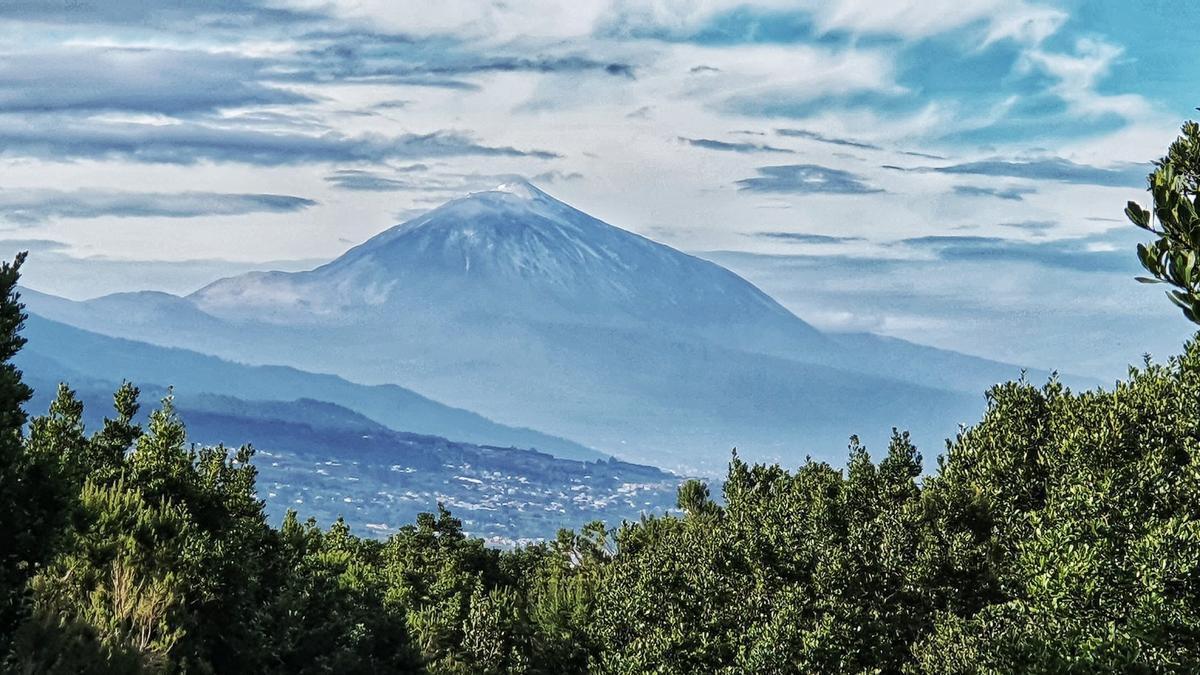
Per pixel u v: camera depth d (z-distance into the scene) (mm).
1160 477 67625
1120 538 61250
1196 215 21594
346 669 98625
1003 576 88750
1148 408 84562
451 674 127625
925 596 94062
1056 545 58812
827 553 104188
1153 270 22188
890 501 116812
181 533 81750
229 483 99750
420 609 169000
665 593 121500
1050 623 56906
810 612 102375
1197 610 55688
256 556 97875
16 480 49969
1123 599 56281
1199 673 52469
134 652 61250
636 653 114500
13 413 51719
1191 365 78688
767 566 114562
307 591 101250
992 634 74375
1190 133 24000
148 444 91500
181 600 76750
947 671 77438
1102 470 72812
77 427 90688
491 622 144250
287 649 91188
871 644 93688
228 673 84812
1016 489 96938
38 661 54156
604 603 133500
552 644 144375
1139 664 51875
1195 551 56656
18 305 53531
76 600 68688
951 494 101250
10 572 51062
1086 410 93438
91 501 79250
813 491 126812
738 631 109062
